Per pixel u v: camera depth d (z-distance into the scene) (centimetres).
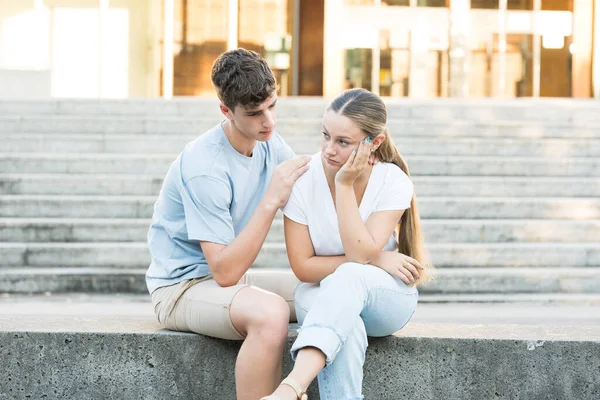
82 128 959
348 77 1738
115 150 909
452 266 712
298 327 300
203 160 279
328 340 245
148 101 1023
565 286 688
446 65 1741
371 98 273
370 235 274
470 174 867
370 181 286
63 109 1019
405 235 292
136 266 710
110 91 1739
